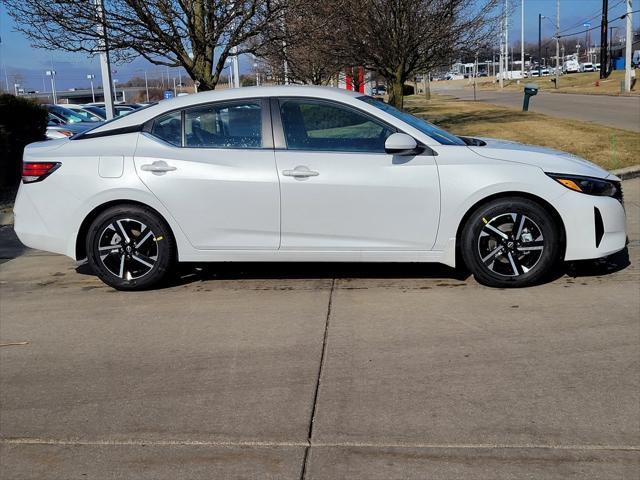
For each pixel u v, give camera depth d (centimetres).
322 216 543
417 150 540
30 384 416
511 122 2097
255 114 558
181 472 318
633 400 370
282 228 548
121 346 469
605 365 412
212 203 549
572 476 305
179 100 571
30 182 575
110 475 318
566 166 539
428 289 562
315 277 609
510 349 438
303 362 431
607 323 475
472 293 547
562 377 398
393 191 535
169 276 620
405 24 1838
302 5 1148
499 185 527
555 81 6525
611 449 325
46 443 349
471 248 543
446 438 338
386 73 1934
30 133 1273
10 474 322
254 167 545
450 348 443
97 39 1113
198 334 485
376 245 546
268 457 328
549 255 541
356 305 531
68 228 568
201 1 1113
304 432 349
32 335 496
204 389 400
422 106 3597
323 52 1778
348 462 321
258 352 450
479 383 394
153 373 425
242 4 1117
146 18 1049
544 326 473
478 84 9825
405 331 474
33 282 629
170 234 566
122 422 366
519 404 369
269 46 1280
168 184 550
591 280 569
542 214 533
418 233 541
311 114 555
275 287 584
